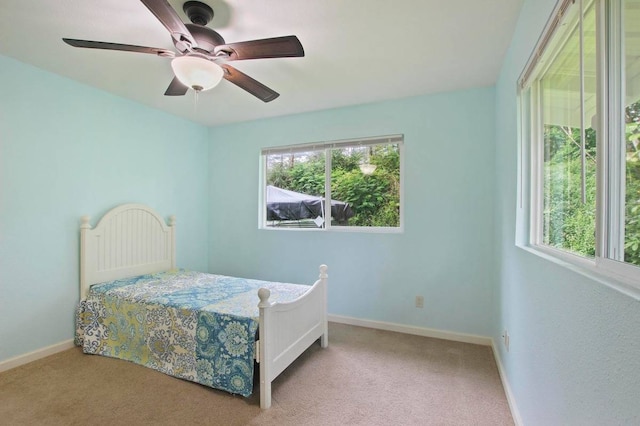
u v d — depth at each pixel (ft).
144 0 4.08
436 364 7.89
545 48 4.49
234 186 12.89
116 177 9.89
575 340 3.31
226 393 6.60
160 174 11.34
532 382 4.86
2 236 7.44
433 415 5.93
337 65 7.72
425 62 7.55
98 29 6.22
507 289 6.89
